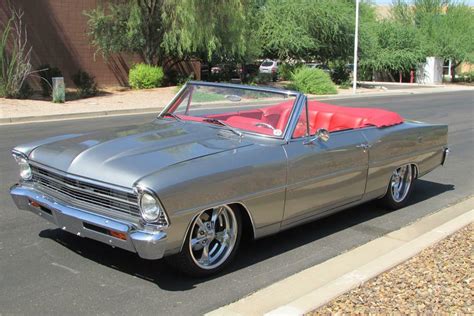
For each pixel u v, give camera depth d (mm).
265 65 41750
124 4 24828
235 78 31906
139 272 4523
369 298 3908
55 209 4336
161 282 4367
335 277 4562
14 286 4188
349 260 5000
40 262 4648
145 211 3885
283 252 5215
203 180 4105
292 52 33031
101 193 4098
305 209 5109
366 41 36281
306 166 4965
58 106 18109
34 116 15344
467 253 4848
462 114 18500
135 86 25328
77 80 23734
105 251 4926
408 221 6340
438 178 8750
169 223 3910
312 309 3691
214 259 4516
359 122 6000
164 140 4742
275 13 32156
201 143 4684
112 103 19672
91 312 3830
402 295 3965
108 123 14664
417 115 18016
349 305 3783
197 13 23562
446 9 47500
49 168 4465
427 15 46625
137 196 3881
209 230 4371
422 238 5246
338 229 5980
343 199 5613
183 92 5820
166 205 3873
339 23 33688
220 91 5613
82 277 4387
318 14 32688
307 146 5047
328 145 5277
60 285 4234
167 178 3938
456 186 8203
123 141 4695
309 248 5352
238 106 5473
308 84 28625
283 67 33406
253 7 30141
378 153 5941
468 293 4000
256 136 4965
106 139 4801
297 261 4988
